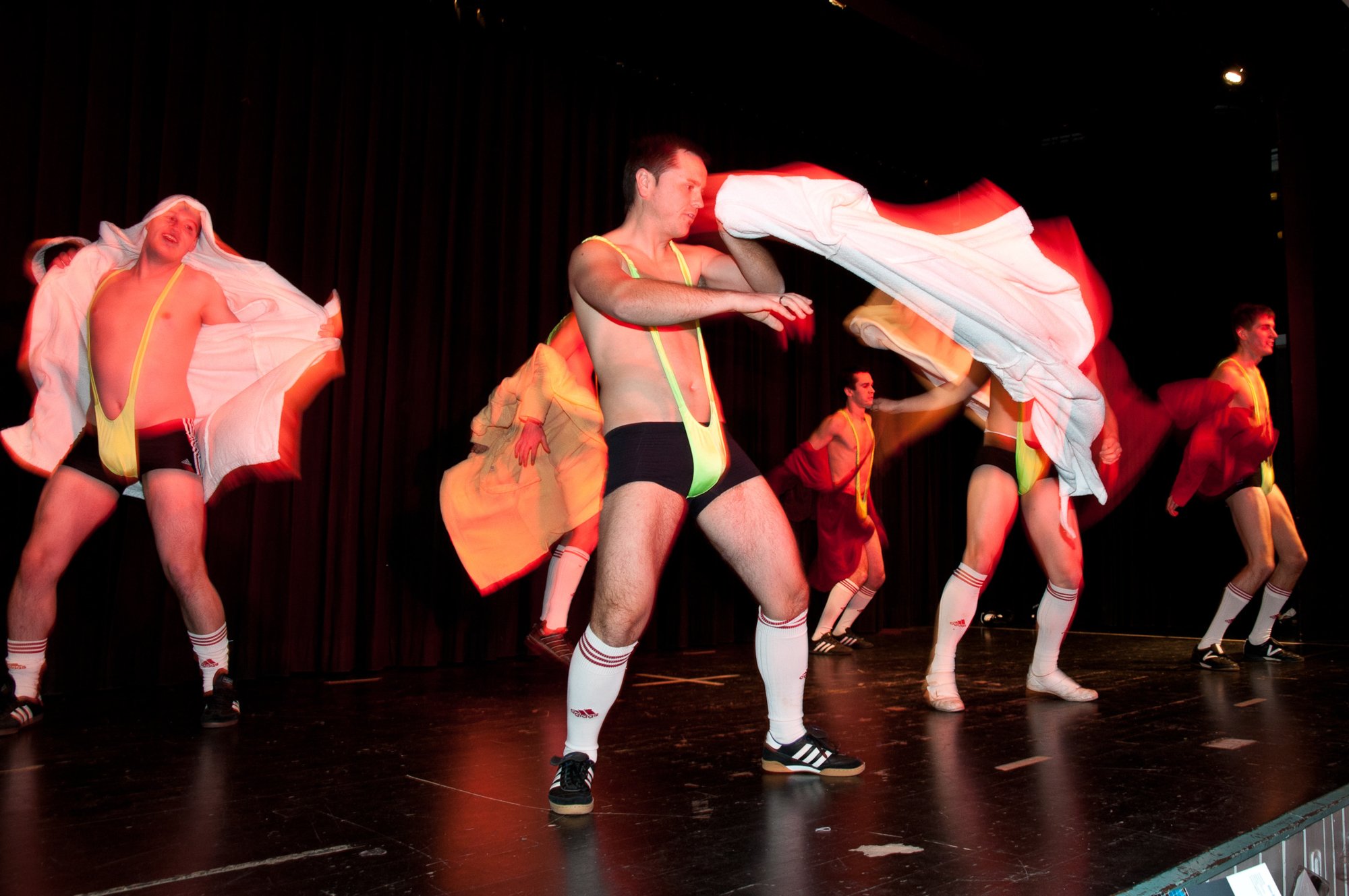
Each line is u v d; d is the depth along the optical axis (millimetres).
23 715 2570
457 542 3938
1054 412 2609
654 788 1894
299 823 1638
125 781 1959
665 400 1790
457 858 1444
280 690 3484
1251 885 1448
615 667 1751
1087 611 7059
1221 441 4258
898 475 6992
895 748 2307
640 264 1838
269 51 4152
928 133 6762
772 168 6473
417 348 4496
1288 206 6137
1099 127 6770
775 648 1981
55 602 2691
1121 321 7125
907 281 2316
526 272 4984
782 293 2090
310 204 4191
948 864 1400
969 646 5328
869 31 5395
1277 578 4461
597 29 5238
